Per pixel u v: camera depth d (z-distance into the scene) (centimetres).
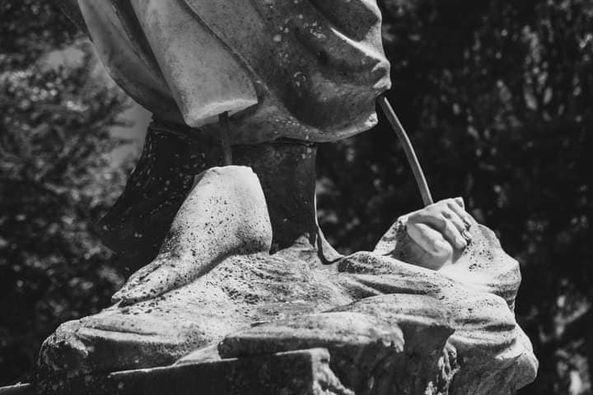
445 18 1608
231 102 574
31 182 1323
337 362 481
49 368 518
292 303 543
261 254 560
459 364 555
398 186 1608
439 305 520
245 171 565
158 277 533
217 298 538
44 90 1334
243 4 574
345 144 1622
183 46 574
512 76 1602
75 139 1340
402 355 507
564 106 1591
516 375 588
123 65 609
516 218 1523
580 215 1523
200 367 488
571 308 1536
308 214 609
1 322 1280
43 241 1311
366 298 518
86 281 1304
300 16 578
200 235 545
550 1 1597
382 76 597
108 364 507
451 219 602
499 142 1519
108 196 1345
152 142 616
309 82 586
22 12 1332
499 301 572
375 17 596
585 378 1574
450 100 1609
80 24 634
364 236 1557
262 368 476
